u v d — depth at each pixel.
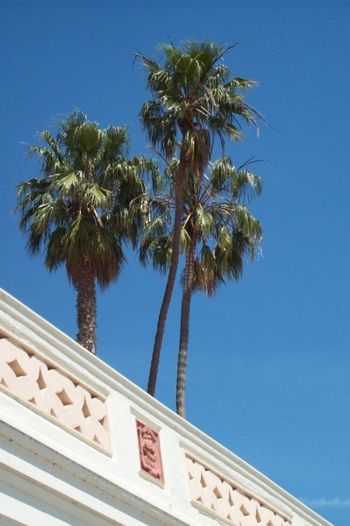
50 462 8.23
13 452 7.86
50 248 22.86
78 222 22.45
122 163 23.89
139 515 9.43
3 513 7.62
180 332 23.53
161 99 21.86
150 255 24.33
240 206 24.02
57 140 24.11
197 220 23.69
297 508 13.36
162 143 22.17
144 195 23.91
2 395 8.08
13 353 8.44
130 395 10.16
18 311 8.59
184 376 23.20
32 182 23.86
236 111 21.97
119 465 9.48
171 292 22.42
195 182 23.66
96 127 23.88
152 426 10.51
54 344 9.02
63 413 8.85
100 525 8.78
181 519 10.15
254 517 12.08
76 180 22.91
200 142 21.78
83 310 22.39
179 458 10.82
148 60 22.27
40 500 8.09
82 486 8.62
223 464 11.80
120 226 23.59
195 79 21.84
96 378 9.63
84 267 22.58
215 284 24.23
